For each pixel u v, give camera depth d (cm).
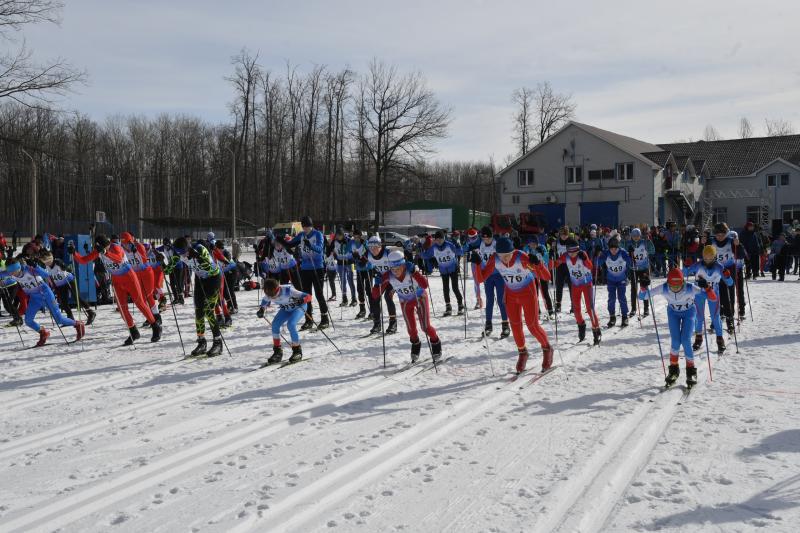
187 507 370
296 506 368
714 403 559
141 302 956
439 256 1211
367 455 450
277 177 5184
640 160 3656
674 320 629
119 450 477
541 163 3959
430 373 720
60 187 5866
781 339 878
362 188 4988
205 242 1112
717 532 318
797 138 4412
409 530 334
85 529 346
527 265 687
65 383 710
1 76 2152
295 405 591
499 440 475
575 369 721
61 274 1045
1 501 387
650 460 423
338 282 2020
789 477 384
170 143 7100
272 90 4728
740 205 4244
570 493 374
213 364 798
